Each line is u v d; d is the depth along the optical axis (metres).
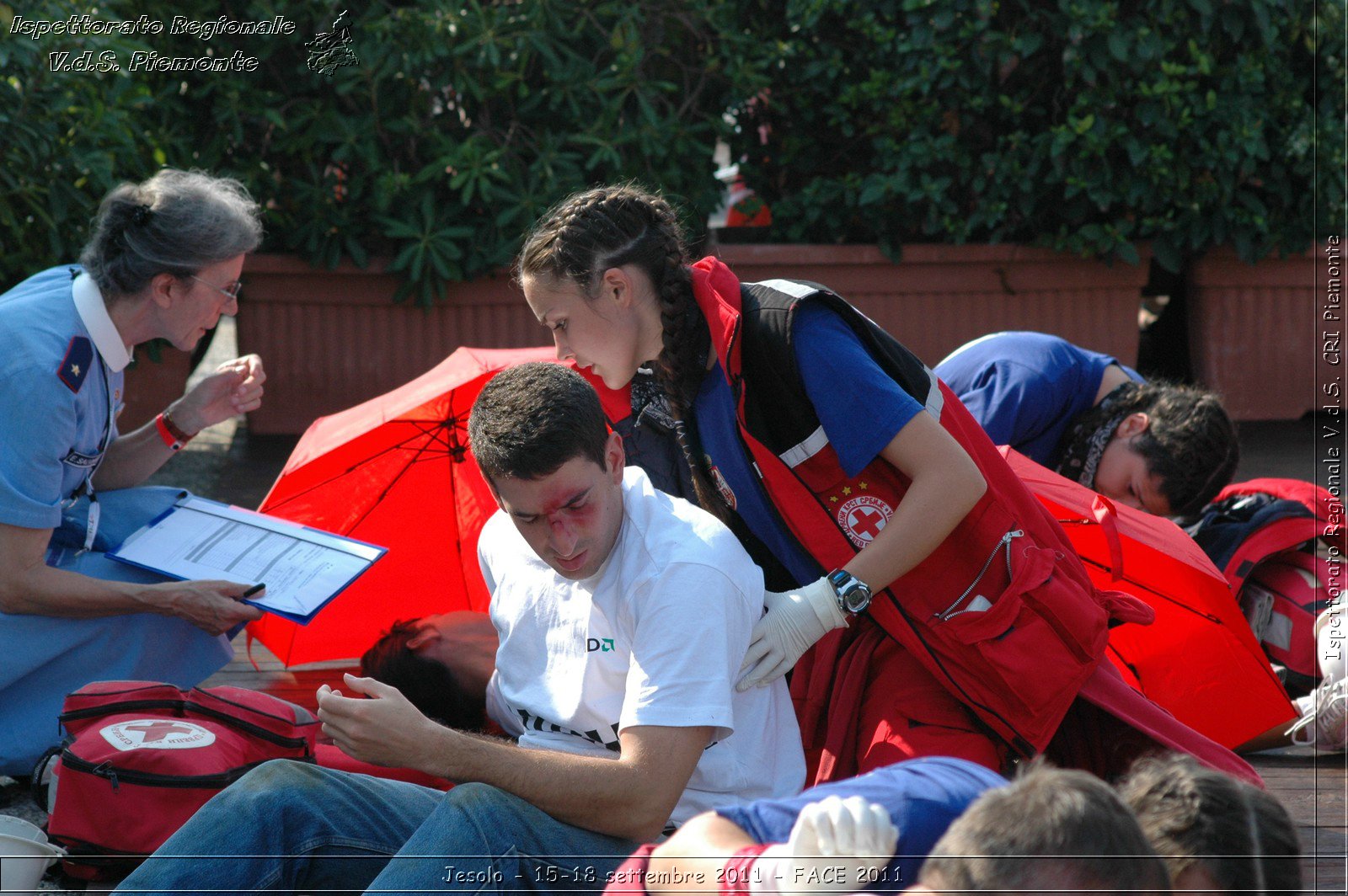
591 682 5.69
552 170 16.69
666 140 16.91
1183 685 8.33
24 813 7.64
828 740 6.52
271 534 8.58
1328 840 7.07
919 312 17.36
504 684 6.12
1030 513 6.59
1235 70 16.67
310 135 16.23
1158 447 8.59
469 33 16.22
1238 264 17.39
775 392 6.24
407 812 5.59
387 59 16.11
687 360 6.47
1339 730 8.24
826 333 6.15
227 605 7.81
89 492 8.46
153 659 8.19
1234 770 6.32
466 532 9.73
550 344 16.92
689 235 8.10
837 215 17.83
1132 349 17.62
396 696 5.18
